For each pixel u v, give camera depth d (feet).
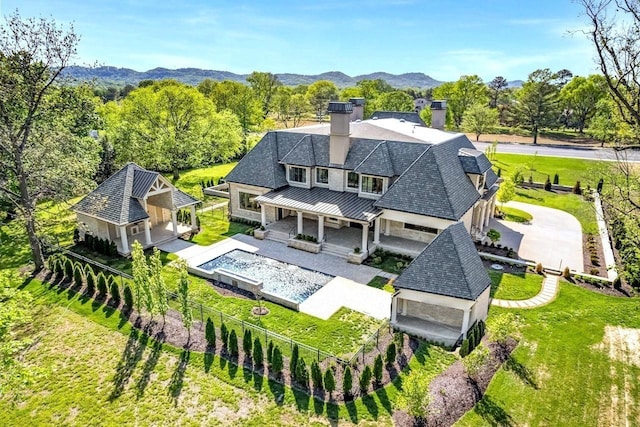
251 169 124.57
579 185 161.99
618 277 86.58
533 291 85.87
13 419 53.93
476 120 257.34
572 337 70.95
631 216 74.59
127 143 169.99
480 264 74.90
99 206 102.53
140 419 53.31
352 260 98.84
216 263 99.14
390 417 52.90
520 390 58.49
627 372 62.54
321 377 57.57
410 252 100.07
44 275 90.63
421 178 98.84
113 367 62.75
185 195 115.65
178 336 69.31
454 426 51.90
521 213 137.90
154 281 70.95
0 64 82.79
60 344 68.13
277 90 440.86
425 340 70.23
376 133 119.75
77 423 53.06
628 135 81.15
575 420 53.57
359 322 75.10
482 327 70.74
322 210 104.58
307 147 118.42
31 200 93.66
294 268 96.68
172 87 173.37
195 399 56.29
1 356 51.34
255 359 62.08
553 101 277.85
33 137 94.53
